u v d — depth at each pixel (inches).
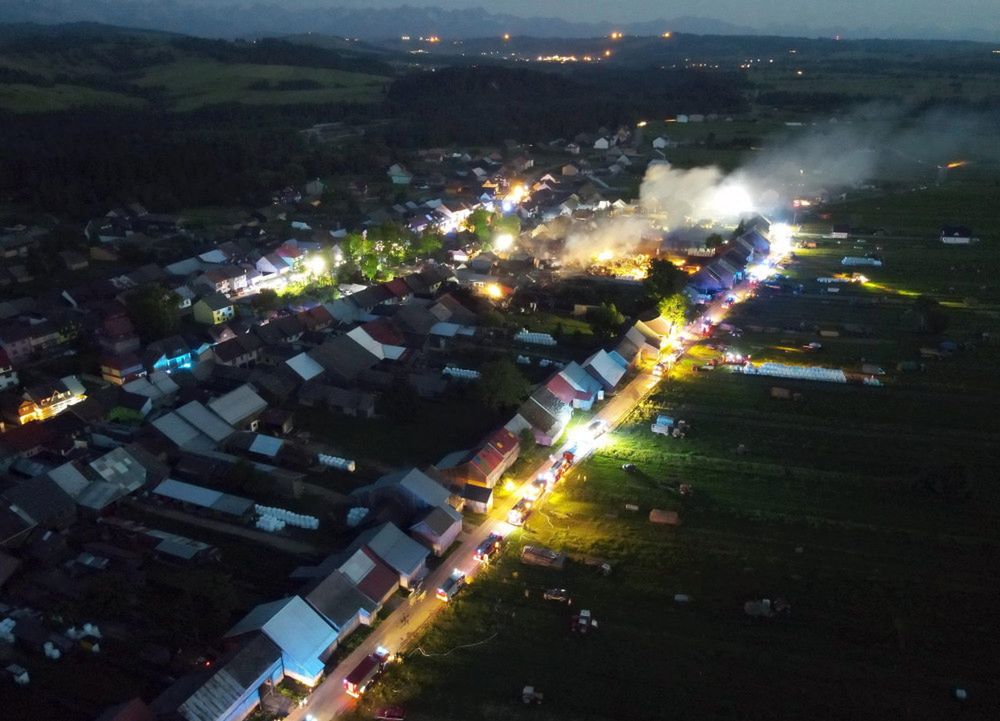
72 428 2805.1
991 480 2559.1
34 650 1855.3
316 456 2704.2
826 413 3036.4
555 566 2143.2
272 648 1772.9
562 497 2507.4
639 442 2842.0
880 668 1788.9
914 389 3233.3
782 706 1684.3
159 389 3110.2
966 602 1996.8
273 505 2466.8
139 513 2415.1
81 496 2377.0
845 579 2089.1
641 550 2225.6
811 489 2524.6
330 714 1688.0
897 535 2277.3
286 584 2091.5
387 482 2390.5
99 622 1937.7
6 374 3196.4
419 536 2223.2
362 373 3319.4
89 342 3654.0
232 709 1642.5
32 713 1673.2
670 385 3299.7
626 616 1963.6
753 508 2423.7
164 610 1936.5
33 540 2231.8
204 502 2411.4
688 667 1795.0
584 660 1819.6
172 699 1637.6
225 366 3302.2
